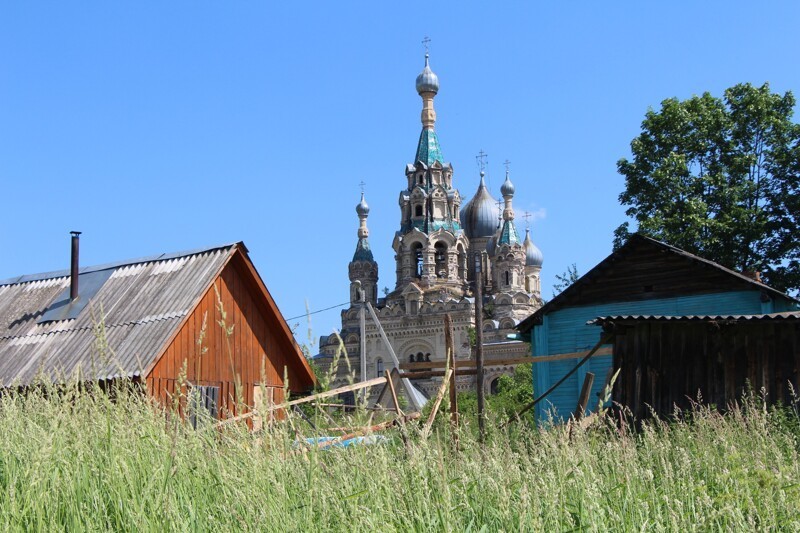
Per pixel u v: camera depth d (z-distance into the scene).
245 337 21.11
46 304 21.50
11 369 19.44
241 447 5.89
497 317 111.75
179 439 6.00
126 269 21.88
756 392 16.45
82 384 6.18
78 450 5.81
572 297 26.28
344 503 5.43
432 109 120.62
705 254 38.69
